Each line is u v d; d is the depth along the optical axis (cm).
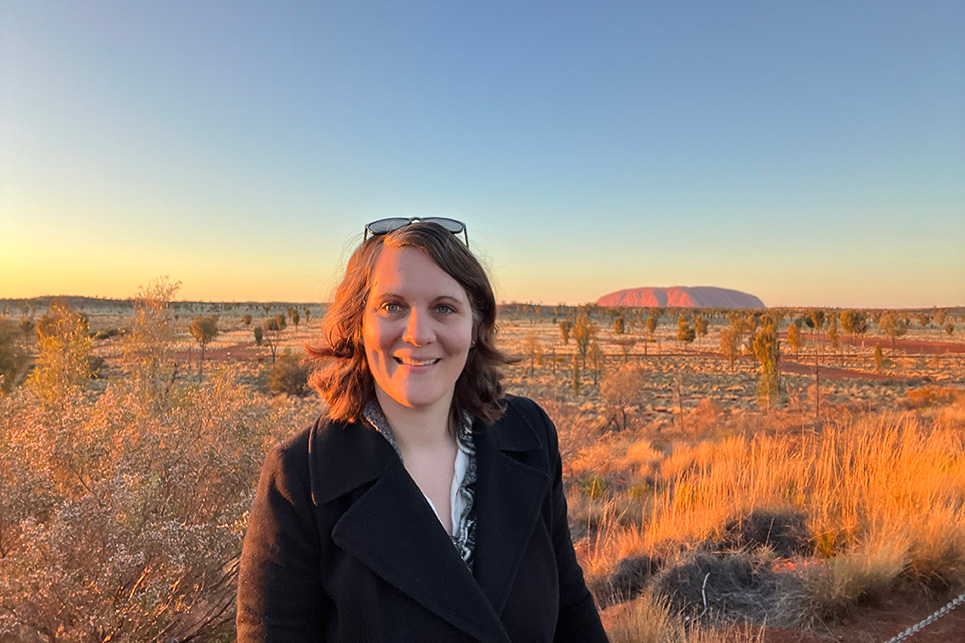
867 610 355
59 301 1224
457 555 110
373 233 122
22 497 289
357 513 107
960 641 312
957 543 383
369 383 121
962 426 1055
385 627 104
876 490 498
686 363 5281
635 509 652
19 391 437
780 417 1758
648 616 340
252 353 5428
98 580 237
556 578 128
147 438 346
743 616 360
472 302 123
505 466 127
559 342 7362
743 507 513
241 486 345
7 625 219
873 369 4644
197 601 275
